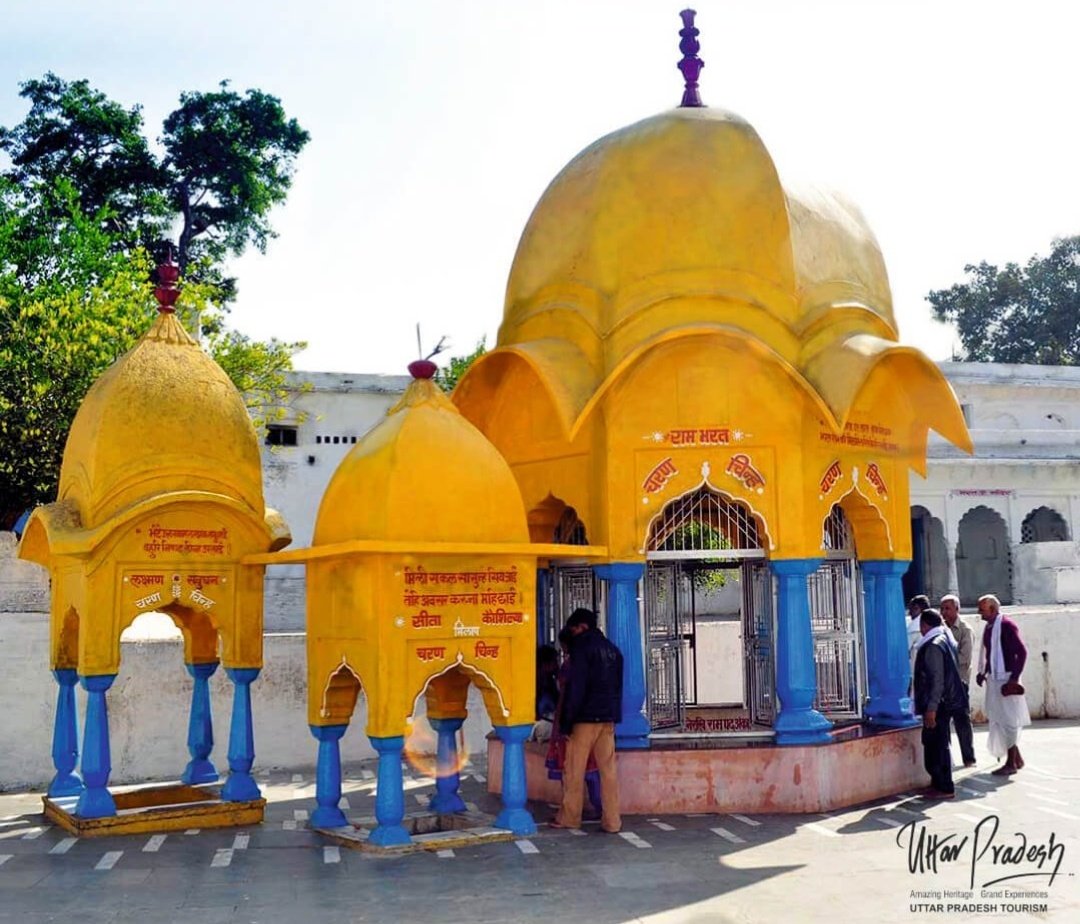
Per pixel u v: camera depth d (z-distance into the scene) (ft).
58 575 30.53
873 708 33.17
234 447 29.89
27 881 22.82
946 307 143.95
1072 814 27.89
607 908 20.15
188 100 102.32
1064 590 76.13
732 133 30.89
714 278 29.66
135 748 35.32
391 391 83.51
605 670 26.91
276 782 35.37
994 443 92.43
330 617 26.68
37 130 94.43
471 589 25.94
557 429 31.68
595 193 31.27
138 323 53.72
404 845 24.72
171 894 21.68
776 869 22.76
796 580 29.37
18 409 48.29
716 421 29.48
